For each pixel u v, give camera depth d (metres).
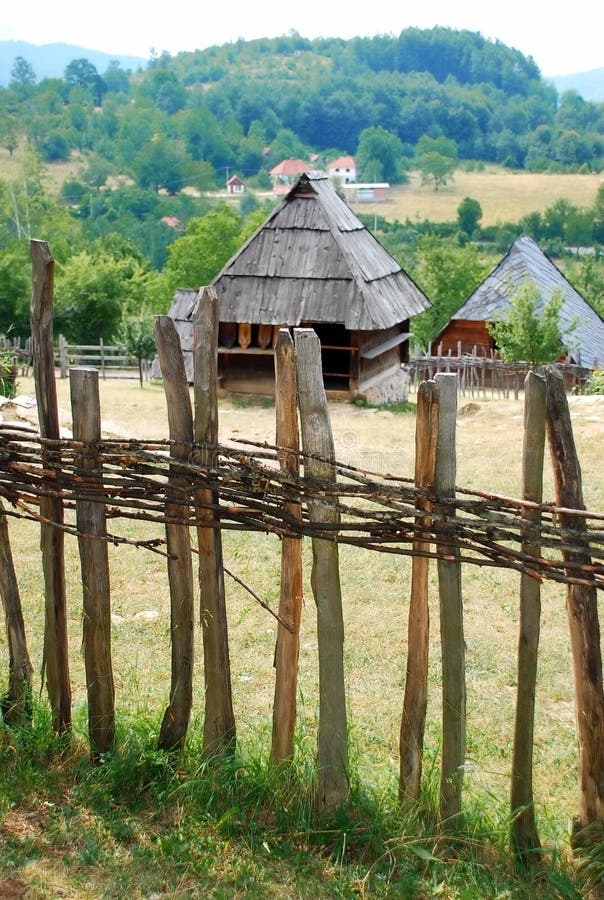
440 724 5.79
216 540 4.72
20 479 5.00
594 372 20.73
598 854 4.21
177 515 4.74
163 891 4.15
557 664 6.80
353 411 20.22
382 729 5.81
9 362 17.19
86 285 55.69
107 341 56.34
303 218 21.30
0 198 80.88
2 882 4.12
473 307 35.28
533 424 4.18
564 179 180.50
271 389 22.17
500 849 4.40
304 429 4.46
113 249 81.31
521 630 4.28
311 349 4.39
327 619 4.52
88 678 5.00
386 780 4.85
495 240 132.75
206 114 191.75
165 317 4.58
